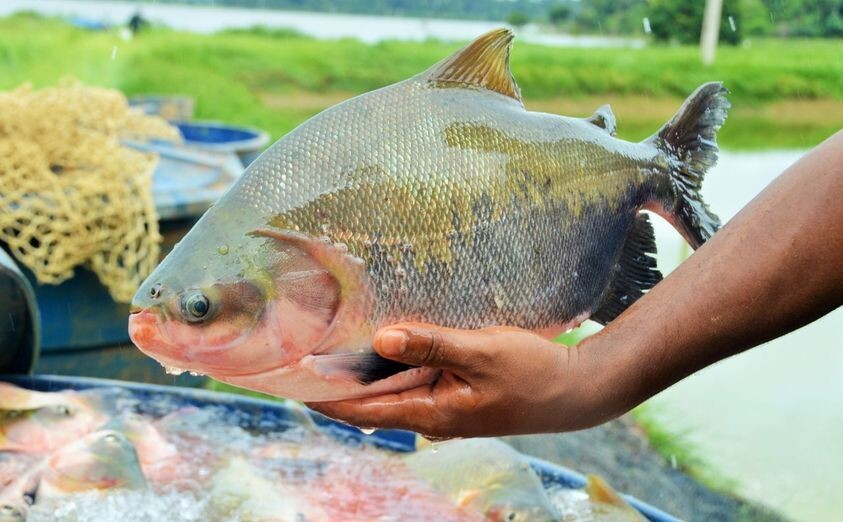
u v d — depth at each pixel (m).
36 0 24.22
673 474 4.05
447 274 1.35
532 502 2.20
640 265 1.58
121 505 2.20
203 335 1.31
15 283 2.75
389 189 1.32
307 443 2.62
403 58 17.33
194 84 14.21
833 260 1.26
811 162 1.31
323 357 1.31
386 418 1.38
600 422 1.43
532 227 1.40
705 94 1.62
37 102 3.58
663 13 17.36
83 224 3.29
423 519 2.23
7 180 3.23
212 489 2.29
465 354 1.29
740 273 1.32
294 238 1.30
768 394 5.25
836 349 6.14
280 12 29.17
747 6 16.73
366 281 1.31
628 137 10.63
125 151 3.56
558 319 1.47
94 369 3.57
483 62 1.44
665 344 1.36
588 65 15.27
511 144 1.40
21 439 2.54
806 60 15.34
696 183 1.63
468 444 2.42
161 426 2.65
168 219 3.54
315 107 13.87
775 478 4.06
